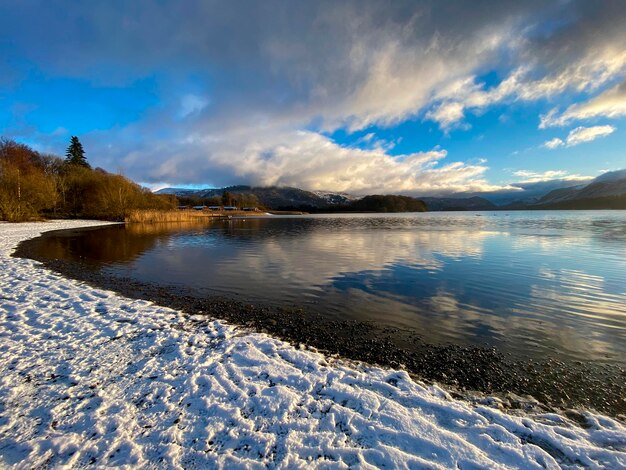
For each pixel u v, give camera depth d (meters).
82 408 3.71
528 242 22.22
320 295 9.35
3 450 3.05
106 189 54.50
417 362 5.29
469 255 16.62
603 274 11.97
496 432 3.37
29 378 4.35
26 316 6.93
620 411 4.01
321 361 5.16
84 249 18.86
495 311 7.93
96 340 5.73
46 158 63.12
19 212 39.72
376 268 13.28
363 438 3.28
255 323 7.00
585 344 6.03
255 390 4.13
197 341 5.79
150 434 3.30
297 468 2.90
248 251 18.62
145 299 8.84
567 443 3.23
